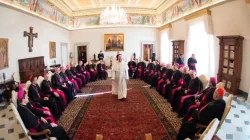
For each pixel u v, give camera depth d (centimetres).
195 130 411
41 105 567
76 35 1794
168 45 1512
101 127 539
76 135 492
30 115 398
